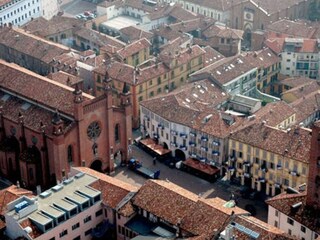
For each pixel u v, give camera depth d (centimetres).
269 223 15962
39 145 18700
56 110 17862
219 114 19675
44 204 15250
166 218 14975
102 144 19225
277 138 18112
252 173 18650
